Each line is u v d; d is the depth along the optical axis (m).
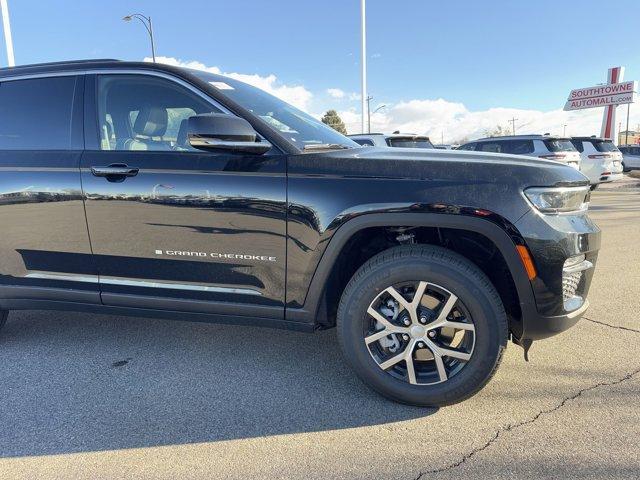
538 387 2.87
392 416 2.63
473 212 2.45
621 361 3.18
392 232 2.81
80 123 3.10
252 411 2.70
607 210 11.02
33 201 3.09
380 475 2.17
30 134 3.18
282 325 2.86
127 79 3.06
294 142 2.80
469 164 2.57
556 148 12.75
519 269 2.47
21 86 3.25
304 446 2.39
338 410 2.70
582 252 2.56
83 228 3.02
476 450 2.32
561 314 2.53
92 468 2.25
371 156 2.70
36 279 3.21
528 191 2.47
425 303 2.61
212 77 3.13
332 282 2.79
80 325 3.97
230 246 2.78
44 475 2.21
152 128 3.00
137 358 3.37
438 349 2.60
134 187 2.88
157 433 2.51
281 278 2.76
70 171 3.01
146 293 3.02
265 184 2.69
